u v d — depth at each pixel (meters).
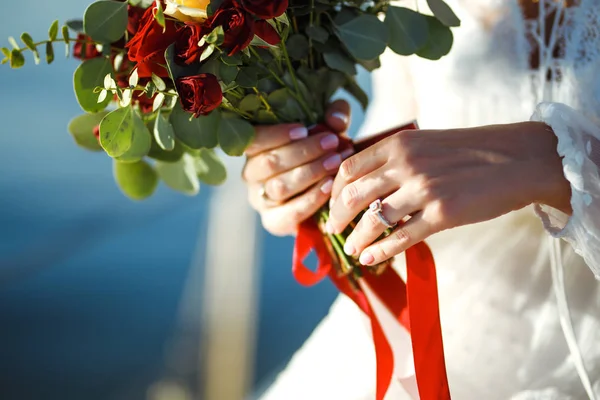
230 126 1.00
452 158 0.90
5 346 4.07
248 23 0.91
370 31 1.00
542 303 1.02
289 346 3.99
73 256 4.82
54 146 5.63
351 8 1.02
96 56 1.00
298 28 1.02
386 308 1.05
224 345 2.21
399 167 0.91
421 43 1.01
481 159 0.90
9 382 3.72
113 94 1.00
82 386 3.71
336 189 0.96
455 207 0.89
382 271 1.04
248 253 2.22
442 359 0.98
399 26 1.01
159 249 5.01
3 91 5.93
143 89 0.96
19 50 0.97
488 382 1.05
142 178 1.11
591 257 0.90
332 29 1.01
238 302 2.21
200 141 1.00
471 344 1.05
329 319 1.23
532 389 1.03
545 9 0.99
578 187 0.88
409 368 1.04
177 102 0.98
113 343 4.11
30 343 4.11
